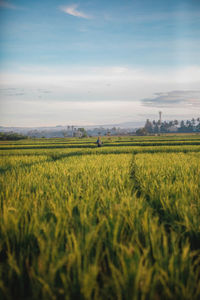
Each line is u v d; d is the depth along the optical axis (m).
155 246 2.48
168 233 3.30
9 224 3.04
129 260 2.19
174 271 2.15
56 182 6.16
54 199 4.39
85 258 2.21
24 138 101.06
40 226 2.93
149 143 36.06
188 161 10.94
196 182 5.72
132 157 14.57
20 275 2.14
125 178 6.70
